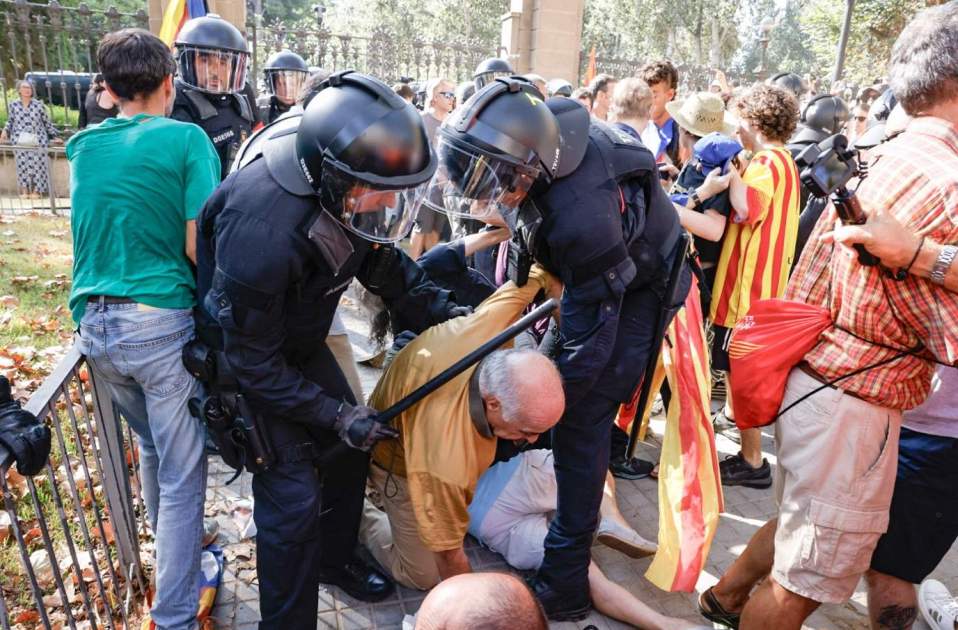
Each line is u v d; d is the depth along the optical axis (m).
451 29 26.48
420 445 2.01
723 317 3.48
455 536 2.07
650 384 2.45
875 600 2.15
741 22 31.06
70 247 6.80
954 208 1.59
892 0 18.06
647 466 3.46
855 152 1.65
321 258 1.78
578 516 2.35
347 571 2.55
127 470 2.48
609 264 1.94
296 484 2.03
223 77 3.46
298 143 1.69
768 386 1.93
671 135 4.48
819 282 1.94
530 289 2.24
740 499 3.31
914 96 1.69
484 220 2.20
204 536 2.69
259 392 1.86
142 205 2.03
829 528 1.86
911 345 1.78
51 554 1.84
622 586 2.70
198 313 2.09
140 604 2.52
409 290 2.36
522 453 2.75
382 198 1.67
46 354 4.35
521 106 1.81
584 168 1.94
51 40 11.62
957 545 3.02
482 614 0.87
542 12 10.34
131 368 2.08
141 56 2.14
